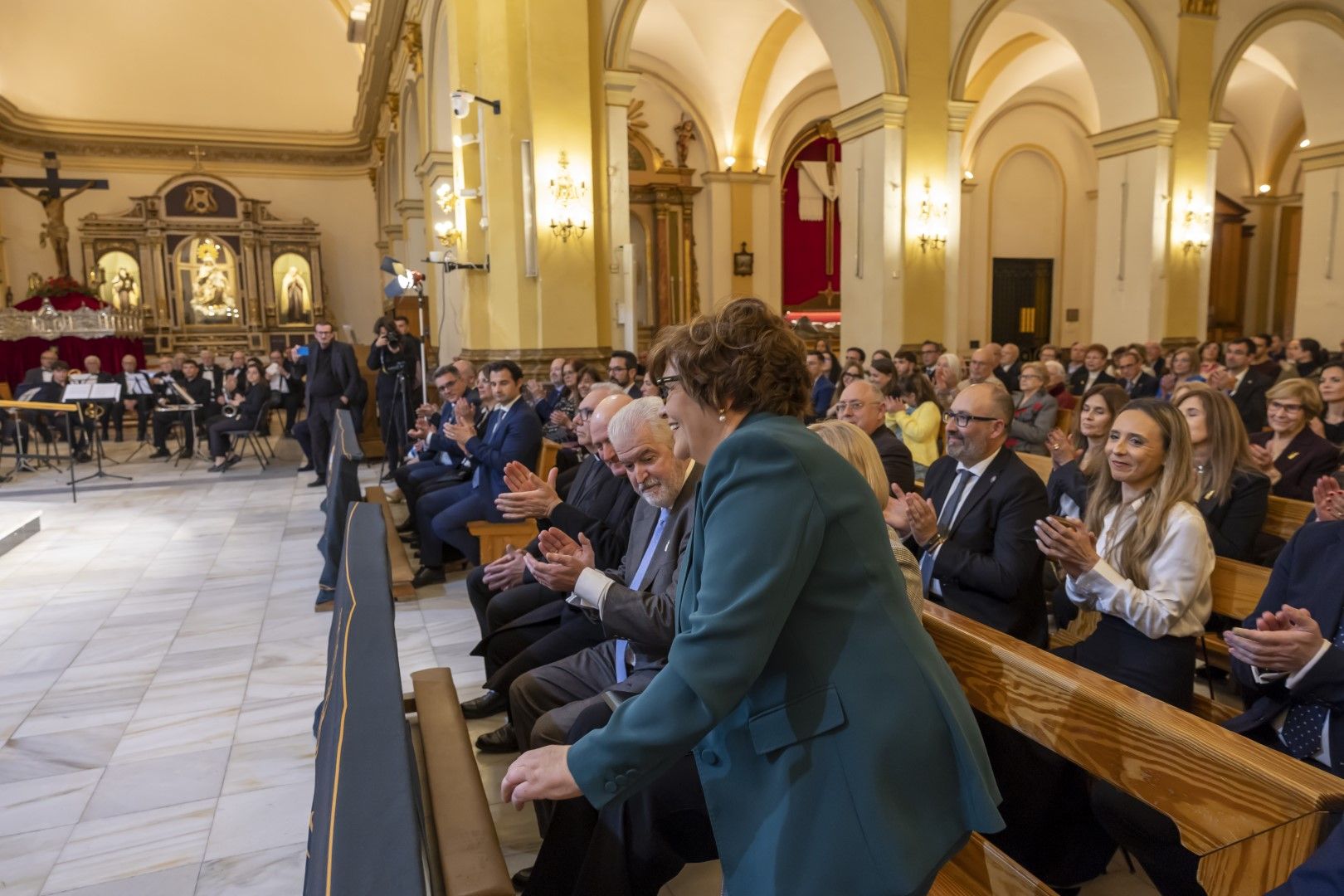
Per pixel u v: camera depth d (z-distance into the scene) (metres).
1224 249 18.53
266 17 19.12
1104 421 3.33
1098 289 12.49
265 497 8.09
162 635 4.29
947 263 10.30
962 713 1.24
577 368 7.39
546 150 8.05
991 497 2.59
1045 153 17.80
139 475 9.50
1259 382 6.91
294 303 19.72
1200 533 2.17
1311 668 1.71
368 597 2.04
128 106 18.94
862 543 1.20
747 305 1.29
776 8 13.65
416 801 1.56
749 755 1.22
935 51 9.96
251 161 19.98
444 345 10.42
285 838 2.52
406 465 6.55
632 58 14.70
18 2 17.27
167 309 18.75
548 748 1.24
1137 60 11.47
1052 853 2.04
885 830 1.12
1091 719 1.45
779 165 16.09
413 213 13.71
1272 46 12.88
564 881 1.83
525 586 3.41
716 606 1.13
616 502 3.40
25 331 15.69
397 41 13.63
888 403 5.25
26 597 4.96
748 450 1.19
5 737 3.18
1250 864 1.18
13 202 18.12
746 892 1.20
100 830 2.56
